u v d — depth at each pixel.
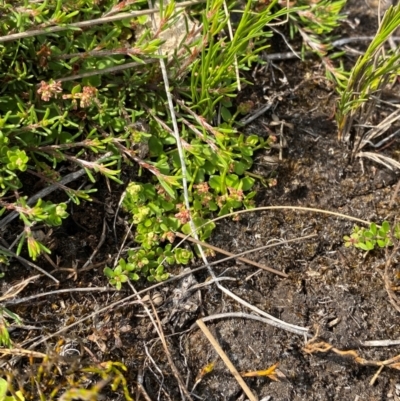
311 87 0.52
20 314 0.45
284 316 0.47
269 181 0.49
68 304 0.46
